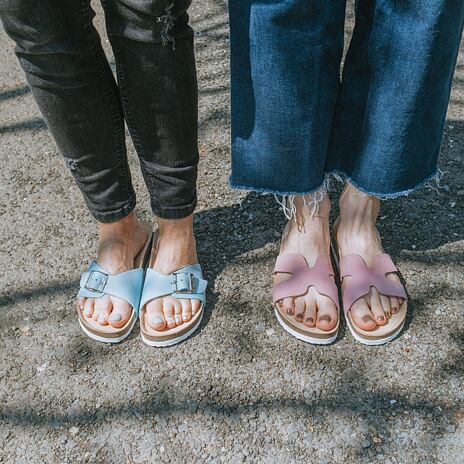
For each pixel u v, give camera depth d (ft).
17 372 4.34
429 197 5.51
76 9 3.30
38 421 4.06
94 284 4.47
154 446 3.91
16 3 3.11
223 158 6.11
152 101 3.69
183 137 3.91
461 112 6.50
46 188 5.90
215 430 3.97
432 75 3.74
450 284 4.78
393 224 5.27
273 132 4.03
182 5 3.40
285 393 4.14
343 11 3.75
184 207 4.33
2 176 6.07
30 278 5.01
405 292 4.53
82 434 3.98
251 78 3.86
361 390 4.13
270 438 3.91
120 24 3.39
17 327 4.64
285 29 3.58
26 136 6.57
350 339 4.42
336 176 4.70
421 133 4.04
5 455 3.90
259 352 4.38
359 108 4.21
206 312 4.64
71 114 3.68
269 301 4.71
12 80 7.48
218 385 4.20
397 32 3.61
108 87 3.78
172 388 4.20
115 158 4.06
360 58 4.05
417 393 4.09
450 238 5.15
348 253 4.62
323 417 4.00
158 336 4.34
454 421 3.94
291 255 4.59
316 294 4.41
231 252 5.09
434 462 3.76
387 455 3.80
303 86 3.81
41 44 3.31
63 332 4.58
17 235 5.41
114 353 4.42
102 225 4.49
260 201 5.55
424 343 4.38
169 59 3.53
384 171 4.18
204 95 6.99
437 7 3.43
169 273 4.52
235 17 3.67
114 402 4.14
